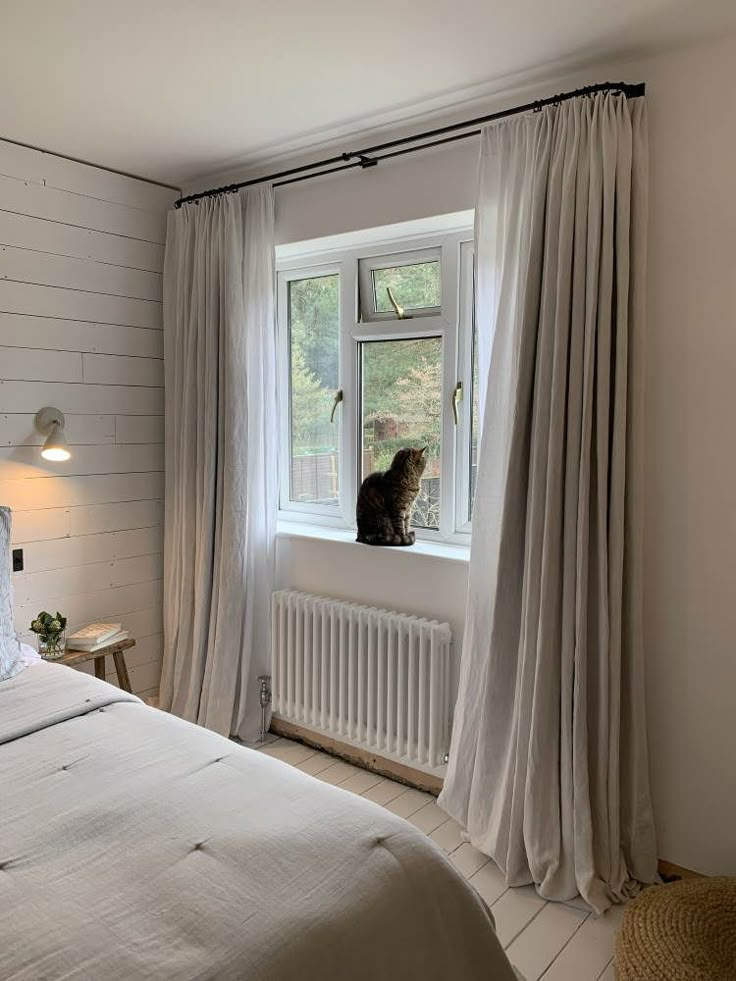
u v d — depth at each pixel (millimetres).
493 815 2299
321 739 3086
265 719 3189
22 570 2896
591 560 2123
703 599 2105
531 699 2172
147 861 1344
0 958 1120
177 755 1751
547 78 2242
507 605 2258
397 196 2680
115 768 1683
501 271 2350
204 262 3111
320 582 3086
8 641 2350
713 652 2098
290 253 3207
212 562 3135
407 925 1316
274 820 1473
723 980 1664
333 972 1183
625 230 2053
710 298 2053
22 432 2861
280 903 1242
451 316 2820
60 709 1994
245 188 3080
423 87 2312
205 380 3092
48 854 1370
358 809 1538
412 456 2852
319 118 2555
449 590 2689
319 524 3338
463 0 1804
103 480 3156
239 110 2490
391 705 2729
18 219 2799
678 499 2127
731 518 2055
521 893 2154
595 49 2062
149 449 3336
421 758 2654
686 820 2162
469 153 2486
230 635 3076
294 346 3398
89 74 2217
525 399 2205
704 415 2076
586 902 2082
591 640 2125
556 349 2111
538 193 2168
